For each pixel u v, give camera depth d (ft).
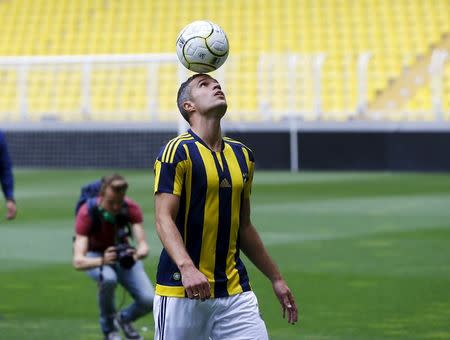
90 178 218.18
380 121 233.35
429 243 114.62
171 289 43.57
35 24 301.22
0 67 275.59
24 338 69.21
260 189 188.44
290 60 242.78
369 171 234.17
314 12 289.12
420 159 231.30
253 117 250.98
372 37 278.26
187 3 297.94
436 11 283.79
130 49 286.66
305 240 118.32
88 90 261.03
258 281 91.40
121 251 66.59
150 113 262.26
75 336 69.97
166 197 43.14
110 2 303.07
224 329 44.34
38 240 120.98
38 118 264.72
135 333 68.23
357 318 75.25
